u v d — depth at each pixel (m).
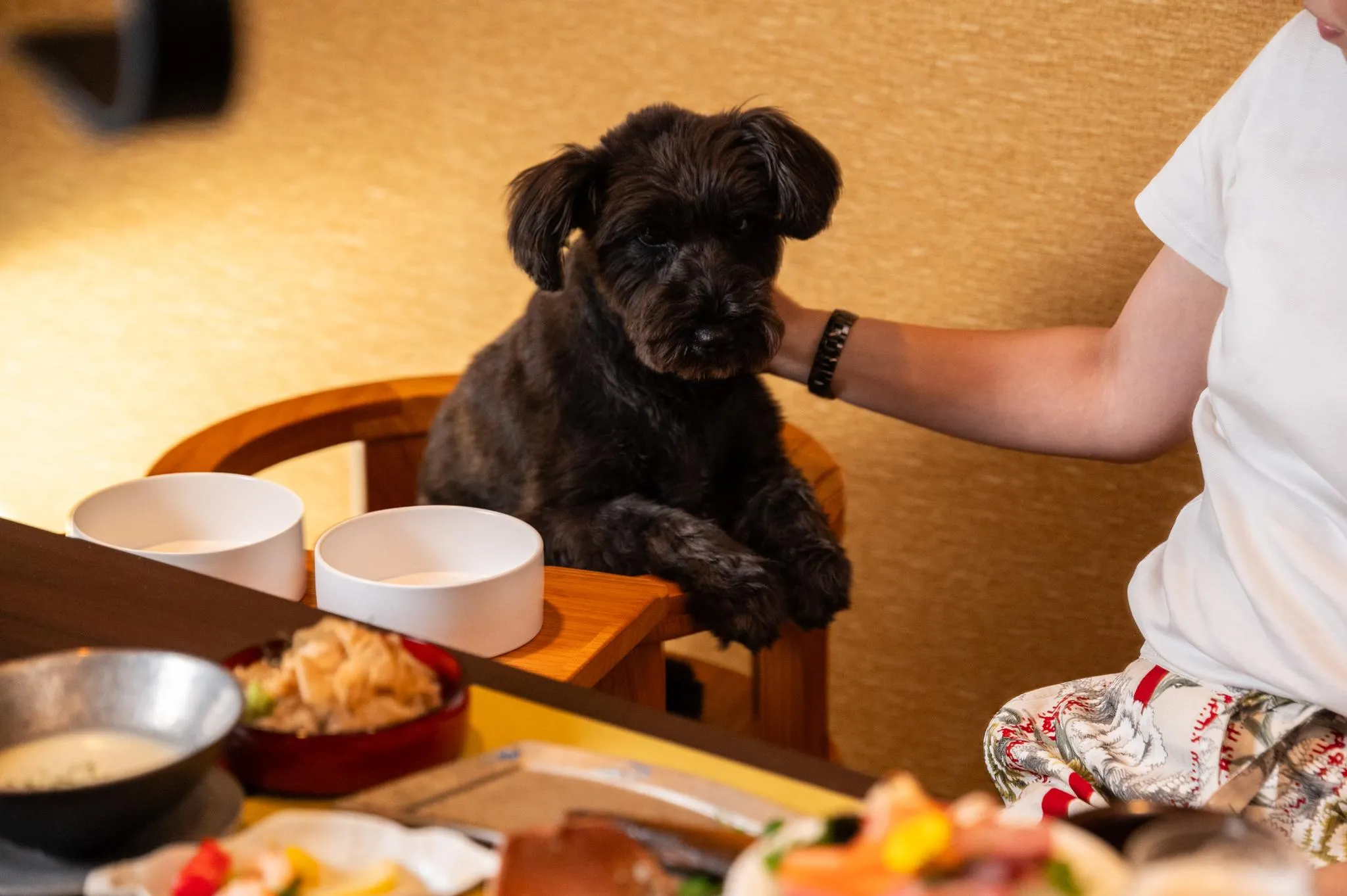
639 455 1.72
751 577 1.53
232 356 2.53
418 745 0.67
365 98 2.29
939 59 1.96
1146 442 1.34
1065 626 2.14
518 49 2.18
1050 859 0.44
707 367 1.53
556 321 1.74
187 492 1.22
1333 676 0.94
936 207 2.03
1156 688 1.08
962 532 2.16
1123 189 1.93
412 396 2.02
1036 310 2.03
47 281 2.55
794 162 1.65
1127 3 1.84
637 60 2.12
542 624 1.17
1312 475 1.00
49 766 0.62
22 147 2.45
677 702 1.83
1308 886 0.46
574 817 0.57
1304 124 1.04
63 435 2.65
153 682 0.66
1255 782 0.96
